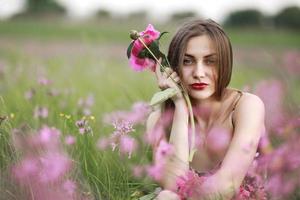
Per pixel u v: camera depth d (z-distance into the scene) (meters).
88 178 3.06
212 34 3.04
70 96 5.59
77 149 3.31
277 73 5.37
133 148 3.32
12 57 11.52
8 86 6.56
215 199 2.80
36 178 2.80
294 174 3.10
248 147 2.94
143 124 4.06
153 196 3.12
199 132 3.19
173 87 3.09
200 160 3.18
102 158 3.31
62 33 29.61
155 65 3.18
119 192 3.11
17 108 4.31
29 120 3.89
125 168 3.38
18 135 3.08
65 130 3.45
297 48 23.02
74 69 8.95
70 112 4.60
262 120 3.08
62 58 11.08
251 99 3.11
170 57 3.14
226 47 3.05
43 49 15.24
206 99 3.16
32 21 37.25
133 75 8.94
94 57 9.48
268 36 31.94
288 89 4.40
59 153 2.98
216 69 3.06
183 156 3.00
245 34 33.91
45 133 3.00
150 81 7.90
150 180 3.53
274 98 4.06
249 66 12.98
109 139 3.52
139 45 3.13
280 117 3.83
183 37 3.06
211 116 3.17
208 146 3.15
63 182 2.87
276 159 3.12
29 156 2.90
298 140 3.28
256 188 3.06
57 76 7.66
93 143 3.54
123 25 34.56
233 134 3.11
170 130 3.31
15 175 2.83
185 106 3.11
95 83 7.70
